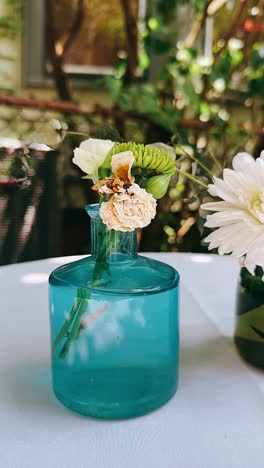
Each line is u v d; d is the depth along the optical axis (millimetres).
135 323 338
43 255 1006
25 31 1635
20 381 391
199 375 403
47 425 334
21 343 448
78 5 1488
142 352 342
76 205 1505
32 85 1675
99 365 337
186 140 542
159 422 339
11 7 1600
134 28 1451
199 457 303
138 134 1341
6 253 947
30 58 1657
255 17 1403
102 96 1711
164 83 1466
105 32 1704
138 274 346
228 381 394
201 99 1466
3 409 353
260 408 357
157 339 348
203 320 503
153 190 321
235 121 1488
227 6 1533
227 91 1496
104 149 322
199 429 332
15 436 322
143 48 1471
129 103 1306
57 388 358
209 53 1600
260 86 1459
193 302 545
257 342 404
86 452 307
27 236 967
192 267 658
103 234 337
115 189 300
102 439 320
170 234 1401
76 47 1712
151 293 338
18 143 830
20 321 489
